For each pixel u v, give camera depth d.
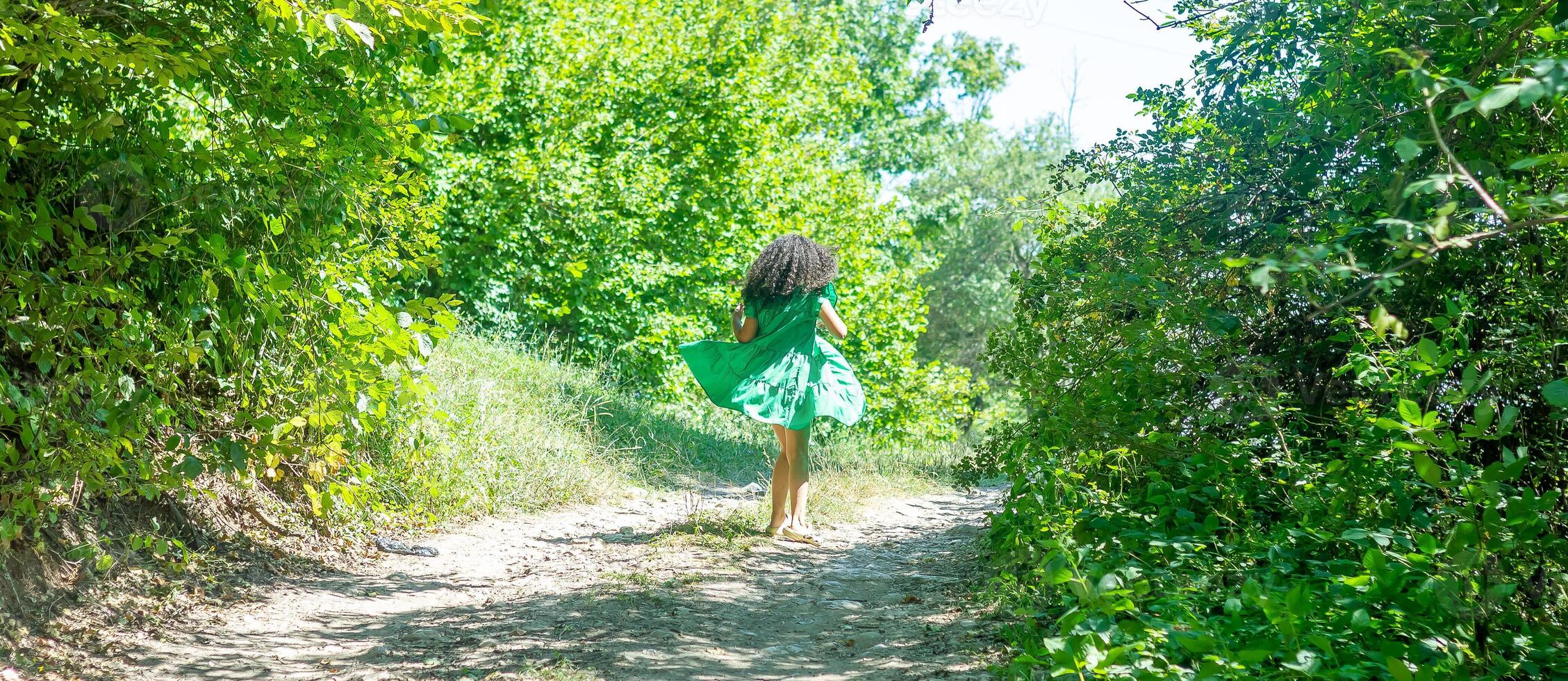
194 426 5.04
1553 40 2.77
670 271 16.70
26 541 4.04
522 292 14.72
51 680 3.45
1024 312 5.58
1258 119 4.91
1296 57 5.03
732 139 17.91
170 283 4.88
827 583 5.08
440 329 4.62
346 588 4.88
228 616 4.30
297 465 5.68
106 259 4.02
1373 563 2.86
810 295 6.13
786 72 20.14
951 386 20.77
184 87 4.56
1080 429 4.60
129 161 4.37
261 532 5.27
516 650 3.85
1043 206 6.03
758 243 18.78
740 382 6.12
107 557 4.23
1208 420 4.37
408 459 6.32
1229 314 4.48
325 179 4.88
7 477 4.04
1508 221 1.99
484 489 6.80
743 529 6.36
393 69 4.90
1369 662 2.71
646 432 10.21
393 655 3.82
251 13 4.29
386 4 3.76
